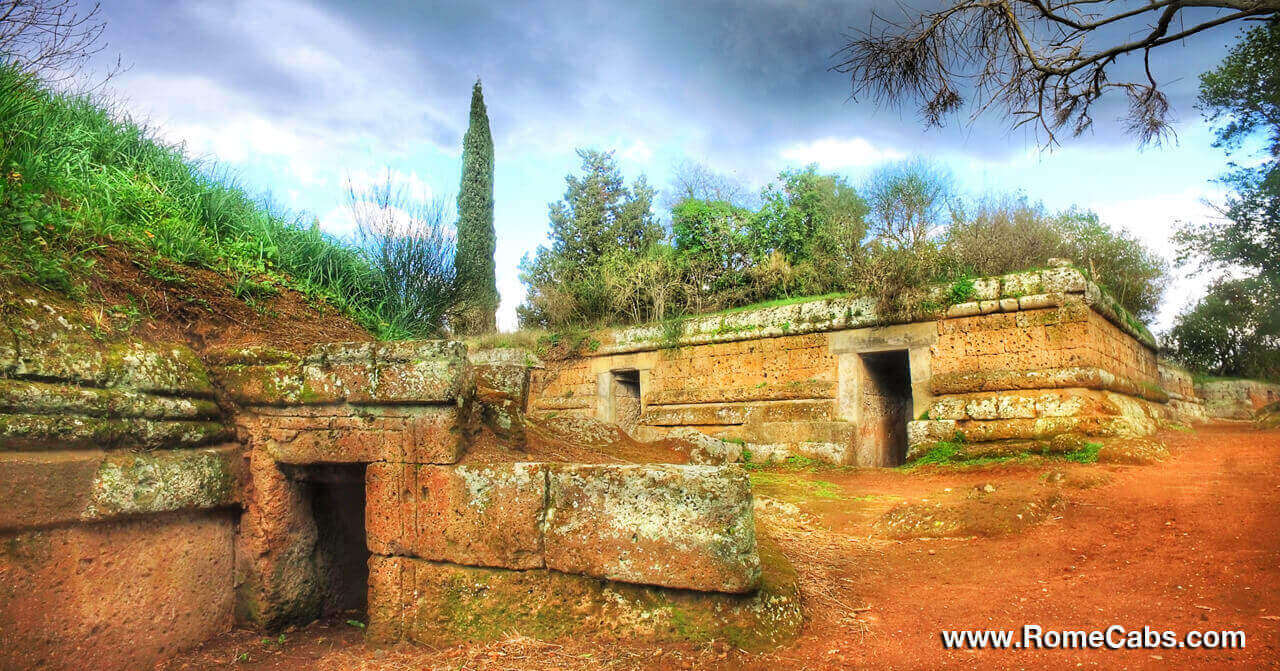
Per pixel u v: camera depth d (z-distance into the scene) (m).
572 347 16.22
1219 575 4.09
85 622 3.24
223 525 4.02
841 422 12.02
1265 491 6.01
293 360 4.10
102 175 5.17
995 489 6.80
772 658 3.31
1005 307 10.62
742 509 3.46
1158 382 15.40
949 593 4.38
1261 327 20.41
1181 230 19.64
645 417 14.84
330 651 3.84
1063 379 10.02
